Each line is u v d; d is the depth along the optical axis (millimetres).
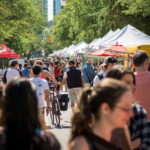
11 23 72938
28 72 27266
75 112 5488
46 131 4938
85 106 5355
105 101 5102
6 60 82750
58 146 4840
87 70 29375
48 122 23109
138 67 9180
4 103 4883
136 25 66688
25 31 81125
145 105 8867
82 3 91812
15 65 21594
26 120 4750
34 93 4953
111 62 15031
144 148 6867
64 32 134750
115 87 5121
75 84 22844
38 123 4953
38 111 5004
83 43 73188
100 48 40125
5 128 4762
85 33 89688
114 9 67438
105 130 5238
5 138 4691
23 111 4750
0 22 63500
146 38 39688
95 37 86000
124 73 7766
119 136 6012
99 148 5199
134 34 39469
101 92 5156
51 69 54438
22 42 87812
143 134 6902
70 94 23047
